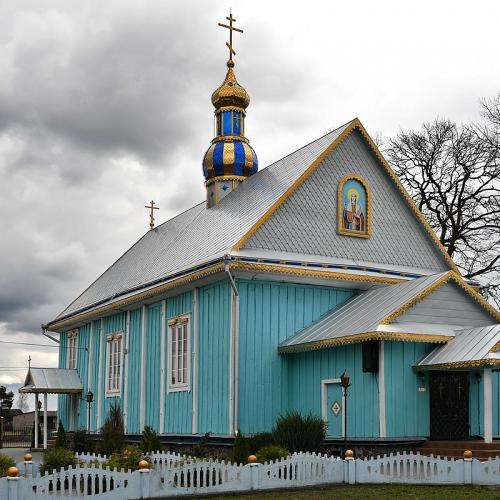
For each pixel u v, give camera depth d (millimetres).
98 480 17297
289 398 27281
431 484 18969
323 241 28844
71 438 39656
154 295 31281
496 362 21734
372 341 23797
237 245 26656
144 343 33219
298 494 17875
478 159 43625
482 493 17688
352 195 29984
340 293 28938
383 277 29141
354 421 24391
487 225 43000
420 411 23828
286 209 28328
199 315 28797
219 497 17703
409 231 31219
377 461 19250
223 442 26281
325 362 25906
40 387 40469
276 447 21203
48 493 16578
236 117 37562
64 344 45469
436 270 31375
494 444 21688
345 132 30172
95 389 39000
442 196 44406
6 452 40062
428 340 23719
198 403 28266
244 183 34844
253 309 27031
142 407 32594
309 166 29094
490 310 25547
